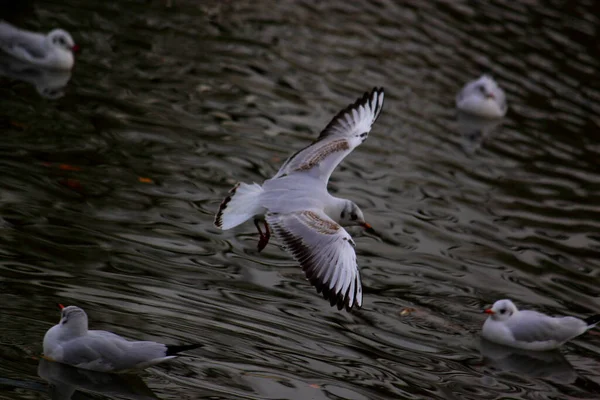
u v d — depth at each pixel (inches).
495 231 647.1
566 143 790.5
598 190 723.4
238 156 679.1
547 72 900.6
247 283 533.3
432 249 614.9
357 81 830.5
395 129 775.1
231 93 773.9
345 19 958.4
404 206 663.1
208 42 858.8
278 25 919.7
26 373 414.0
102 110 713.6
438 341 515.5
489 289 578.2
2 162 613.6
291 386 431.2
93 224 562.3
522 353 528.1
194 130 707.4
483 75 844.0
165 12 906.1
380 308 538.6
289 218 382.6
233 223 386.6
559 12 1034.7
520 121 821.2
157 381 423.5
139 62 800.3
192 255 552.4
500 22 992.9
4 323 444.8
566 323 539.2
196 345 430.0
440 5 1019.3
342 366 460.8
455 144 767.1
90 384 415.2
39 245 525.7
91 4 898.1
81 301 475.5
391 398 438.9
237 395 417.7
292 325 495.2
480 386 479.8
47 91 731.4
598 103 856.9
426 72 872.3
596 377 514.3
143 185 620.7
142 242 554.3
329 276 367.6
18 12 857.5
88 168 628.4
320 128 740.0
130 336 450.6
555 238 648.4
